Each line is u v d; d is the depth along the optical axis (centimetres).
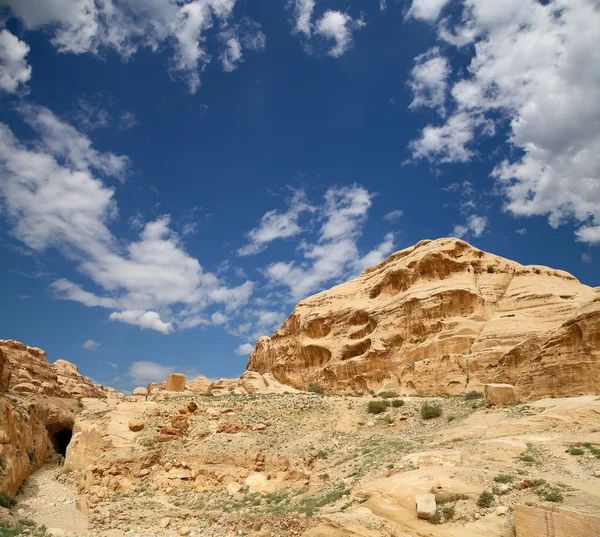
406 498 2211
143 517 3284
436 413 4359
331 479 3206
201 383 9738
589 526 1557
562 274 6544
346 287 8812
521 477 2236
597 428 2777
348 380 6981
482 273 6756
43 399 6550
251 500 3294
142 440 4406
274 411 5041
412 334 6331
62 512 3509
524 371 4412
